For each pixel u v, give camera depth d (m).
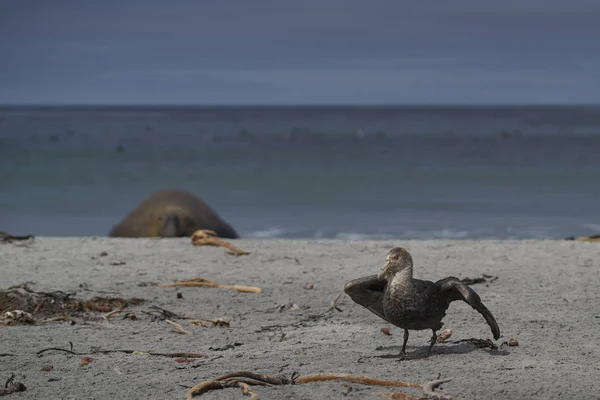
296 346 8.65
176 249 15.98
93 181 41.66
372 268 13.75
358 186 40.12
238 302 11.05
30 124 129.25
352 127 126.31
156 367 7.80
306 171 46.56
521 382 7.11
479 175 44.53
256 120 170.00
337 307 10.62
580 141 80.19
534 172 45.84
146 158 54.81
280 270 13.56
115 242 17.00
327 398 6.67
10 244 16.50
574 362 7.85
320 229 27.17
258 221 29.27
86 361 7.96
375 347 8.56
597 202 33.78
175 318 10.09
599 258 14.67
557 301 10.91
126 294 11.55
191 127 123.69
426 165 50.28
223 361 8.02
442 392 6.70
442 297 7.57
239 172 46.09
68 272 13.27
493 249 15.95
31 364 7.97
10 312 9.88
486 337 8.95
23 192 37.19
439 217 29.89
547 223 28.19
